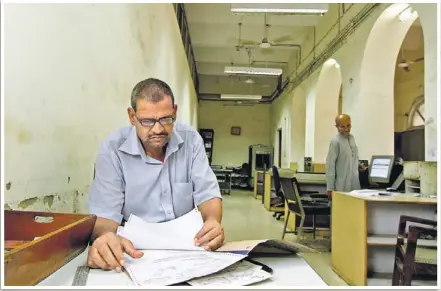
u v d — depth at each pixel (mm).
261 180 9234
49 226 961
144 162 1241
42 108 1319
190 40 8070
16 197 1149
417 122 7172
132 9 2699
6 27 1070
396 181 3221
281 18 6734
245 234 4684
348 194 2848
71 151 1607
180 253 917
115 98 2303
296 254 979
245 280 755
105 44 2078
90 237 1017
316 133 6902
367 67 4457
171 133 1210
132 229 998
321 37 6543
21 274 646
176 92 5375
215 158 12750
